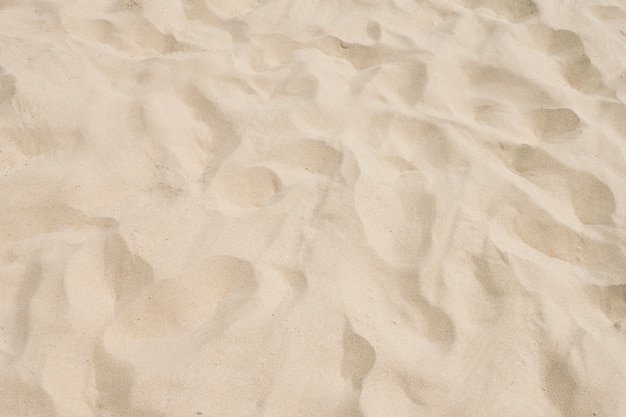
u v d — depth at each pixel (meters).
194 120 2.40
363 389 1.59
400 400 1.59
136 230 1.93
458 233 1.97
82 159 2.17
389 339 1.70
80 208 2.01
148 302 1.77
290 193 2.07
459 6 3.06
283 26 2.90
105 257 1.87
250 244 1.92
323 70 2.63
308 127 2.35
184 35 2.83
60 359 1.62
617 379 1.65
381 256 1.90
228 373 1.61
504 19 3.02
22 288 1.79
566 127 2.45
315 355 1.66
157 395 1.56
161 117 2.36
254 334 1.69
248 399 1.57
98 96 2.42
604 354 1.70
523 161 2.31
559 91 2.59
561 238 2.02
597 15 3.03
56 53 2.61
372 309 1.77
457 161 2.24
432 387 1.61
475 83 2.66
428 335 1.74
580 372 1.66
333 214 2.01
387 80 2.60
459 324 1.75
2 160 2.18
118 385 1.58
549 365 1.69
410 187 2.13
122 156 2.20
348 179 2.12
